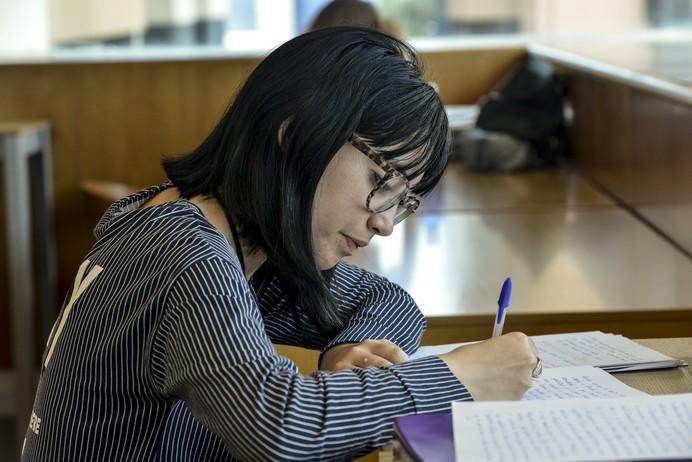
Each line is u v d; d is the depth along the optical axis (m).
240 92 1.50
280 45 1.50
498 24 6.78
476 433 1.22
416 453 1.19
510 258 2.94
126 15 6.72
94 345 1.43
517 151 4.62
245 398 1.27
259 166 1.46
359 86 1.45
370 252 3.04
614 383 1.58
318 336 1.85
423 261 2.92
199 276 1.35
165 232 1.43
